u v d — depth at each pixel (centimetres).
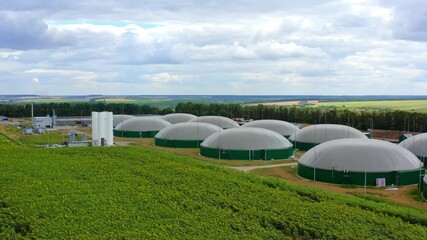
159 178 3431
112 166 3825
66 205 2662
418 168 4122
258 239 2298
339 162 4125
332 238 2389
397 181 4000
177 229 2369
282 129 7612
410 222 2769
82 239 2153
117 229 2330
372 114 9444
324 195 3222
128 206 2711
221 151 5659
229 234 2344
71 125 11331
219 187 3238
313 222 2575
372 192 3781
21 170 3494
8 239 2131
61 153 4500
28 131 8600
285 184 3531
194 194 3034
